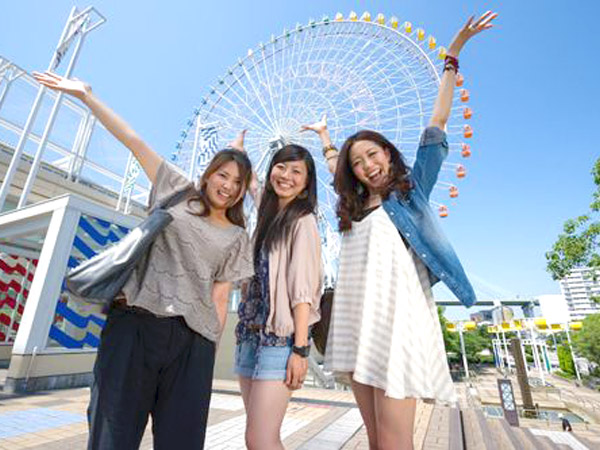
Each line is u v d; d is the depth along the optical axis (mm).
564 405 20078
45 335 6559
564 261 8852
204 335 1742
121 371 1519
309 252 1964
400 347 1618
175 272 1694
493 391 26438
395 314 1682
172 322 1651
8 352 10016
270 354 1814
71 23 11922
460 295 1783
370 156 2055
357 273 1940
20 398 5715
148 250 1721
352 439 4465
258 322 1993
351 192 2172
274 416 1701
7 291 10477
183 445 1542
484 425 6176
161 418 1581
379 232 1901
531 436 6652
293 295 1858
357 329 1827
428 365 1621
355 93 13008
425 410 6809
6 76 12633
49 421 4488
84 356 7238
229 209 2031
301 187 2178
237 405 6211
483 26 2096
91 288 1538
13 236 8242
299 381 1758
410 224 1882
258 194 2582
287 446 4102
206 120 15227
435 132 2061
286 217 2064
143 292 1613
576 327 30688
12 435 3908
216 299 1945
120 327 1605
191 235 1777
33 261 11133
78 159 14727
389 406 1580
